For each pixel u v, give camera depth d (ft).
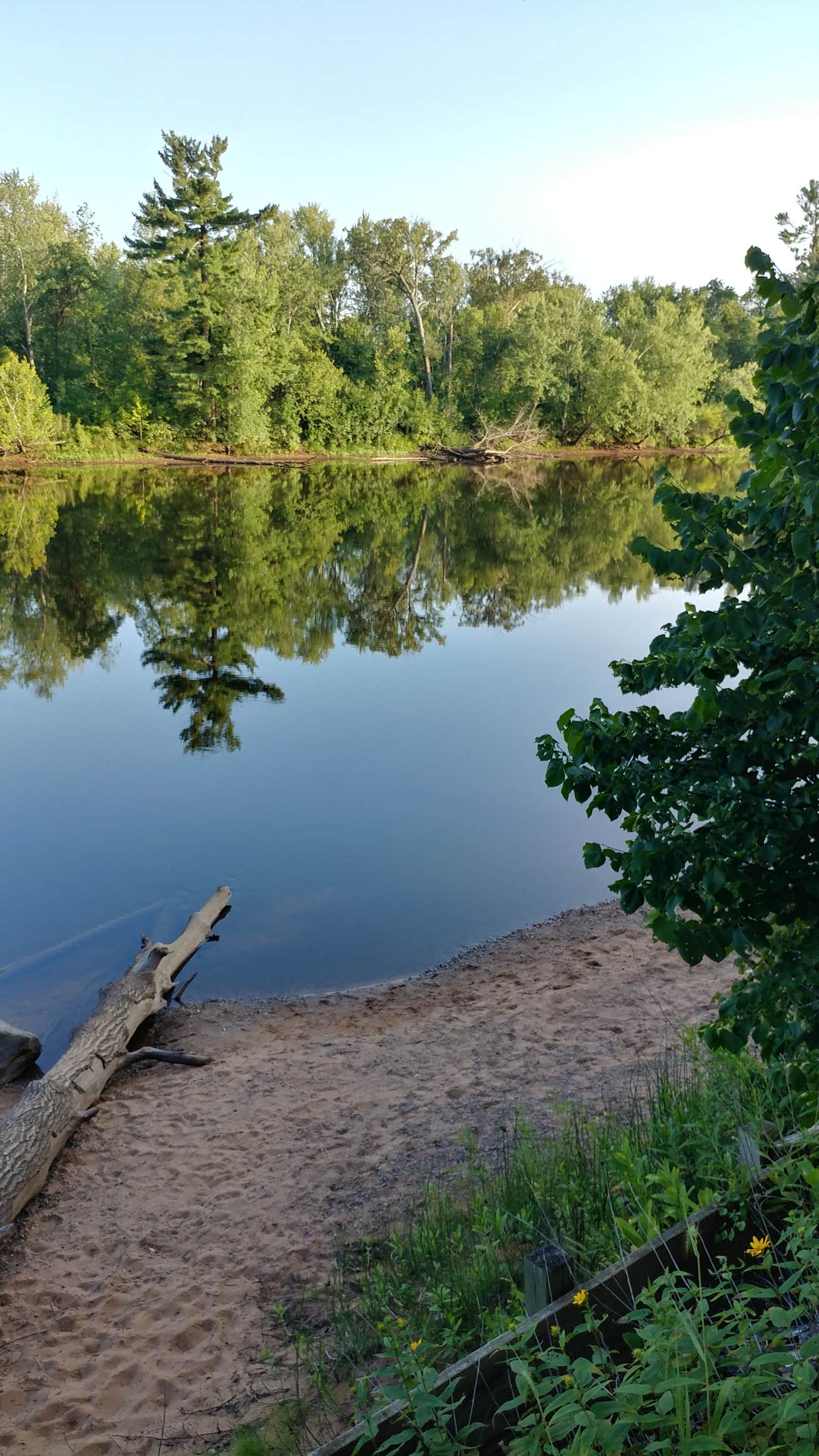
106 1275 16.10
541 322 228.02
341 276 251.60
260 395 202.28
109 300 226.58
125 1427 12.86
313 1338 13.91
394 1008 25.43
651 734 10.24
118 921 29.86
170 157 184.75
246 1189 18.07
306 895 31.53
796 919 10.30
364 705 51.80
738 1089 14.55
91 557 96.89
